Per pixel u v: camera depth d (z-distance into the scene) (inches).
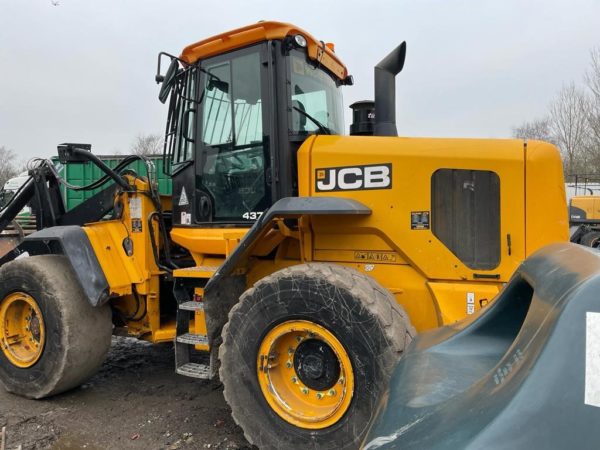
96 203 175.8
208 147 150.3
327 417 108.0
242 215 144.3
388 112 138.1
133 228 164.9
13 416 146.4
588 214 508.7
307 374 114.7
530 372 43.6
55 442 130.5
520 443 40.8
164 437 132.9
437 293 117.5
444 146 120.2
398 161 121.9
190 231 153.6
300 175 135.3
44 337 154.3
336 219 128.3
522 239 114.0
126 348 219.6
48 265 158.2
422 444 47.0
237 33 140.7
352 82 180.9
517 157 114.7
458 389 57.9
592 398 39.9
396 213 121.9
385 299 109.2
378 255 125.6
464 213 117.4
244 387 117.8
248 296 118.4
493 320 72.2
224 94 146.8
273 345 115.7
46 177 191.9
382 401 66.5
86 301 156.3
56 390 155.1
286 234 136.3
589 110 1167.0
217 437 132.6
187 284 150.6
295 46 139.3
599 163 1083.3
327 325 107.7
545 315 49.1
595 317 42.3
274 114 136.2
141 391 167.0
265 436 114.6
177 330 144.0
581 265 52.4
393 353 101.1
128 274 162.7
